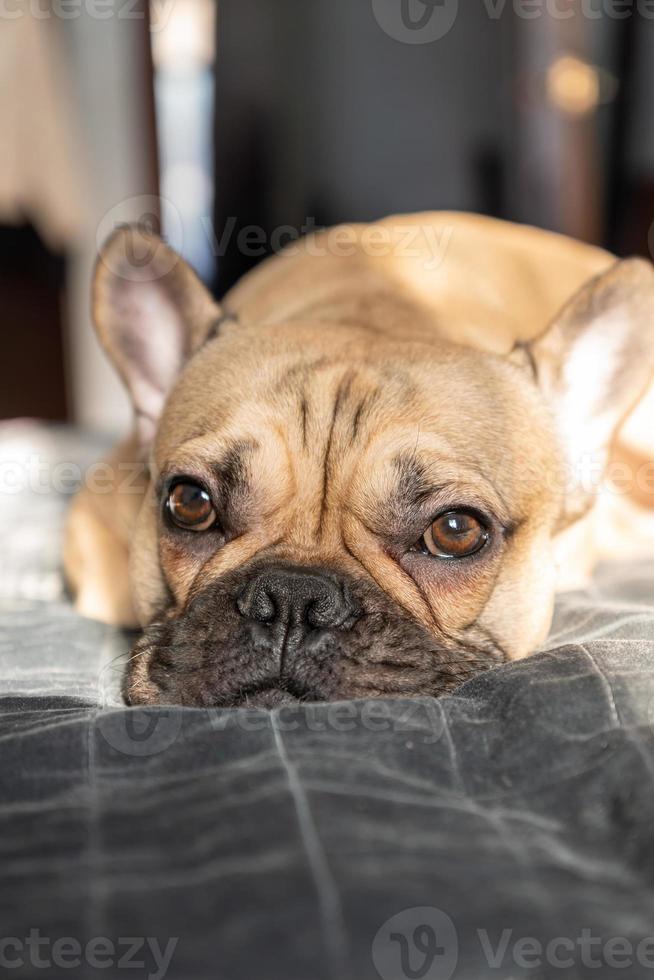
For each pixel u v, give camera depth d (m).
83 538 0.50
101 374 1.29
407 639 0.38
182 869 0.27
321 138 0.97
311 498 0.41
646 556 0.55
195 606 0.39
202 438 0.42
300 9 0.94
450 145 0.98
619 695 0.32
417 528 0.41
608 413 0.47
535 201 0.99
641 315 0.46
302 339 0.45
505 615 0.42
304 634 0.37
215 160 1.00
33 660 0.41
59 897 0.26
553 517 0.45
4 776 0.30
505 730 0.32
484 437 0.42
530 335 0.54
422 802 0.29
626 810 0.29
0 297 1.19
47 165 1.14
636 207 1.05
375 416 0.41
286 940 0.25
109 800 0.29
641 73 1.02
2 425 0.96
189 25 1.25
